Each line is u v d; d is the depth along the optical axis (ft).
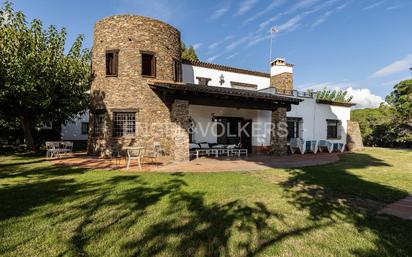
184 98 38.75
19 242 10.71
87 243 10.75
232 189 20.31
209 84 60.85
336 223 13.46
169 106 47.62
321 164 36.68
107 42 47.16
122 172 28.22
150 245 10.64
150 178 24.54
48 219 13.38
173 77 50.52
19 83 37.91
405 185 22.77
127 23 46.65
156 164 35.76
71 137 74.28
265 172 28.96
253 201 17.11
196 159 42.27
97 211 14.74
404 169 32.37
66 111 48.01
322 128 65.10
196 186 21.22
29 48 41.09
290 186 21.77
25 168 30.73
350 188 21.24
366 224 13.35
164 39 49.32
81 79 48.26
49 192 18.85
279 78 66.28
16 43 38.55
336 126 68.54
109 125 46.19
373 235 11.98
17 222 12.92
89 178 24.36
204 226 12.75
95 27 49.14
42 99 41.98
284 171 29.76
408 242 11.25
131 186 21.03
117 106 46.26
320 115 64.80
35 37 42.39
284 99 47.83
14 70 36.76
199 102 40.29
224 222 13.33
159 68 48.32
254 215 14.44
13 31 39.17
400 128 78.79
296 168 32.37
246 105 45.47
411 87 76.79
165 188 20.43
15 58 36.99
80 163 35.96
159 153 46.16
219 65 61.87
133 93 46.14
